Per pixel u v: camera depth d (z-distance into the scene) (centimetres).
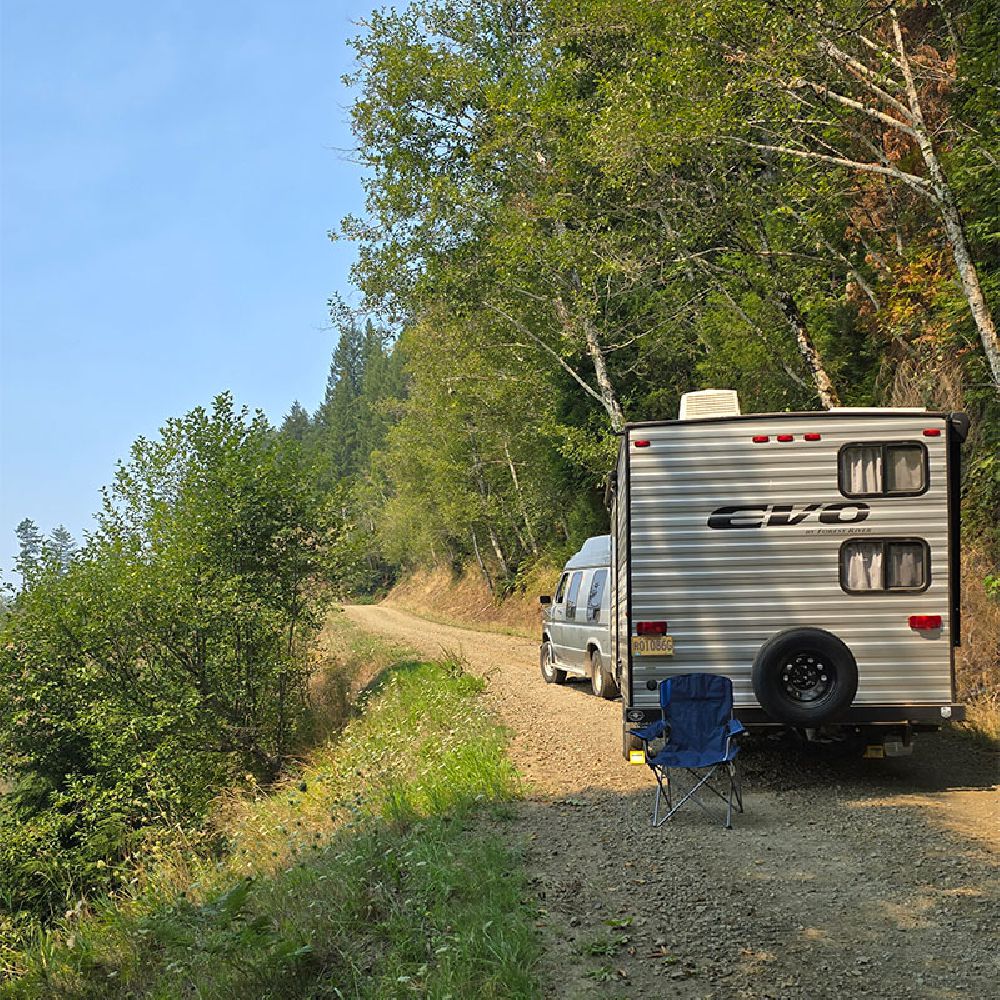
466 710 1377
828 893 604
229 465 1839
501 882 626
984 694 1145
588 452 2323
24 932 1126
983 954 497
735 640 915
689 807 846
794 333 1808
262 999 533
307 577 1909
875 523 908
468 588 5350
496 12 2506
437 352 3294
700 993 466
